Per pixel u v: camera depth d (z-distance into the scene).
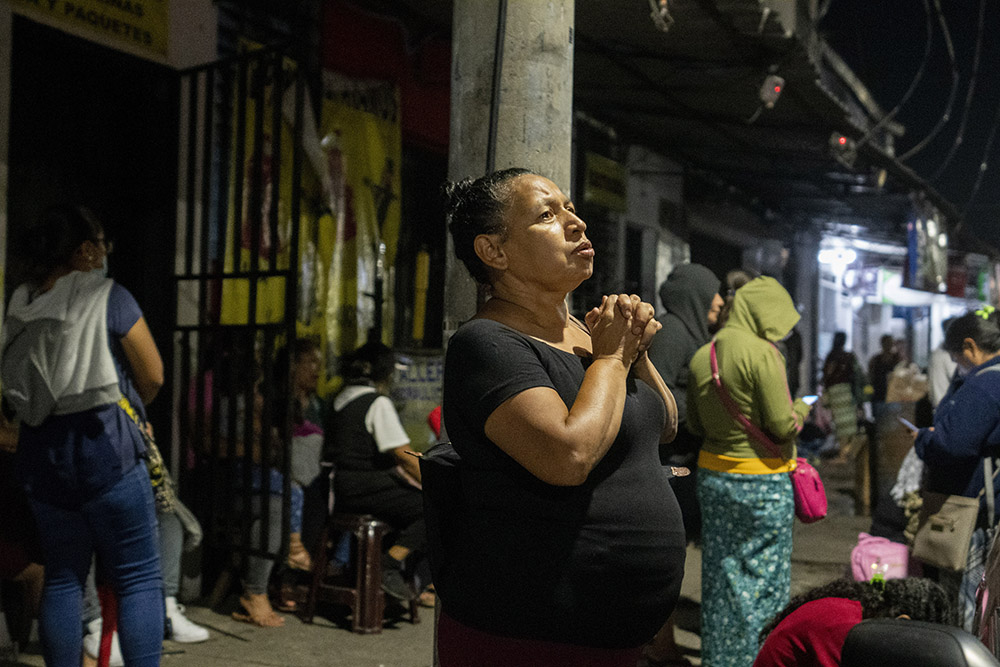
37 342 3.01
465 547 1.74
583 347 1.88
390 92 6.76
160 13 5.09
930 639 1.58
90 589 3.79
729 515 3.80
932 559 3.72
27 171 4.70
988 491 3.64
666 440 2.00
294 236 4.54
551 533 1.68
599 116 9.49
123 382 3.12
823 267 20.27
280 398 5.17
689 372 3.97
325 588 4.80
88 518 3.00
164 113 5.20
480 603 1.71
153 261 5.15
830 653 2.36
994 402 3.58
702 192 12.32
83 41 4.70
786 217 15.74
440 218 7.62
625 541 1.70
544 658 1.69
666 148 10.88
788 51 6.62
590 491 1.70
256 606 4.79
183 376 4.95
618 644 1.73
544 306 1.82
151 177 5.15
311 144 5.98
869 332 24.59
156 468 3.31
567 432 1.58
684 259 12.00
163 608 3.13
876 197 13.19
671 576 1.77
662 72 7.43
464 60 2.66
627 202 10.32
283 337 5.48
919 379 8.89
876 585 2.46
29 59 4.68
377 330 6.55
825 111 8.13
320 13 6.23
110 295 3.08
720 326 4.54
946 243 14.42
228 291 5.48
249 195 5.61
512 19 2.61
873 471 8.41
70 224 3.16
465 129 2.65
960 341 3.91
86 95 4.97
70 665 2.99
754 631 3.75
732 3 5.61
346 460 4.82
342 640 4.55
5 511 3.67
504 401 1.63
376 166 6.58
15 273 4.63
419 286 7.33
